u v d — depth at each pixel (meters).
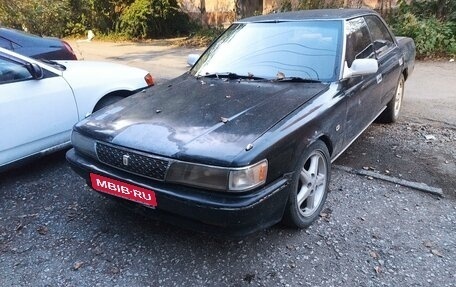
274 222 2.63
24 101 3.74
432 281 2.43
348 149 4.40
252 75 3.49
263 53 3.64
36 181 3.91
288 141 2.54
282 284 2.45
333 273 2.53
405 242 2.80
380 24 4.60
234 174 2.26
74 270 2.64
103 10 16.50
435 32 8.99
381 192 3.48
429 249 2.72
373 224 3.02
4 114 3.61
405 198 3.38
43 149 3.98
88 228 3.09
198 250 2.79
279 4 12.54
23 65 3.82
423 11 10.01
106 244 2.89
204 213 2.34
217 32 14.30
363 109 3.75
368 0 11.27
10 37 6.34
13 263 2.73
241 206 2.27
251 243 2.83
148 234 2.99
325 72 3.33
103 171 2.73
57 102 4.00
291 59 3.50
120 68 4.84
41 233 3.05
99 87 4.41
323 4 11.25
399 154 4.25
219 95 3.14
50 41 6.79
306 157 2.79
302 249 2.76
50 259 2.75
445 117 5.32
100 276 2.57
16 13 11.95
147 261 2.69
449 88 6.64
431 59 8.78
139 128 2.71
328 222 3.06
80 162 2.91
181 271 2.59
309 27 3.67
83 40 16.14
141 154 2.52
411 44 5.56
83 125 2.98
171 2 16.06
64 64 4.54
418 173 3.81
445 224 3.00
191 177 2.36
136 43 14.67
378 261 2.62
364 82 3.66
